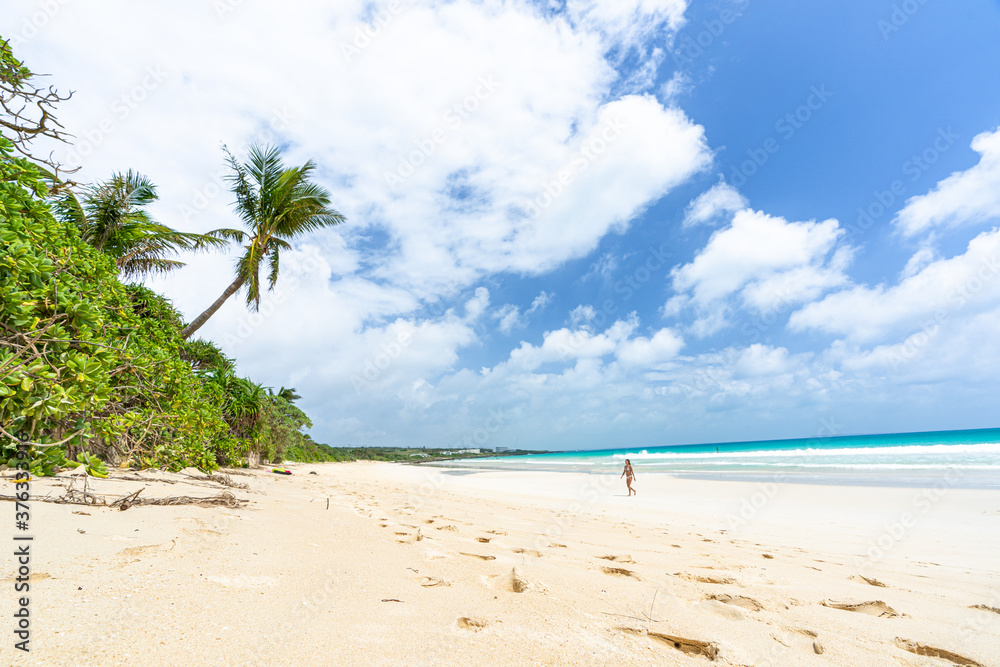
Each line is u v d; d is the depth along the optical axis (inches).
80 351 158.6
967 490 466.9
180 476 292.2
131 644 54.4
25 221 148.9
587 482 748.0
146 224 478.9
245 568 93.9
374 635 68.4
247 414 605.9
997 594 131.7
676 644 81.0
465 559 130.6
